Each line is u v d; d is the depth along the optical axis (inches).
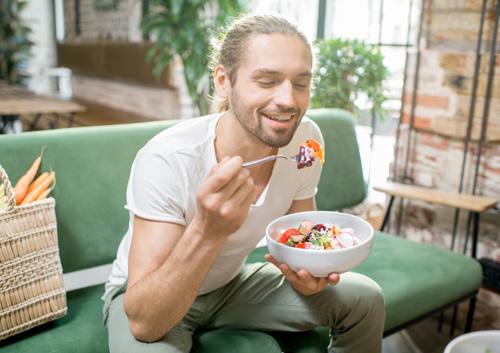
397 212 86.1
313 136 48.9
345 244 38.4
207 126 42.2
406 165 83.7
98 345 44.6
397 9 114.5
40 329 46.9
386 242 67.6
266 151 41.8
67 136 55.9
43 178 49.8
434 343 73.4
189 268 34.0
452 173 77.1
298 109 36.9
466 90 73.4
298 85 36.4
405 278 57.1
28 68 272.5
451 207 77.7
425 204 81.6
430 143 79.9
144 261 37.2
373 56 88.6
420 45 79.9
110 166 57.5
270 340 45.3
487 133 71.9
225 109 44.9
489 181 72.8
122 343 38.3
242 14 42.3
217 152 41.7
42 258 46.0
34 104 139.6
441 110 77.1
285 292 46.0
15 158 51.8
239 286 48.0
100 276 76.5
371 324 44.6
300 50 35.5
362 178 77.8
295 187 46.6
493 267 71.7
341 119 76.2
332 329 46.6
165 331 36.9
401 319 54.5
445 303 59.6
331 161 73.3
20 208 44.2
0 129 178.2
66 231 54.1
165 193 38.4
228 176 30.0
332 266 36.4
